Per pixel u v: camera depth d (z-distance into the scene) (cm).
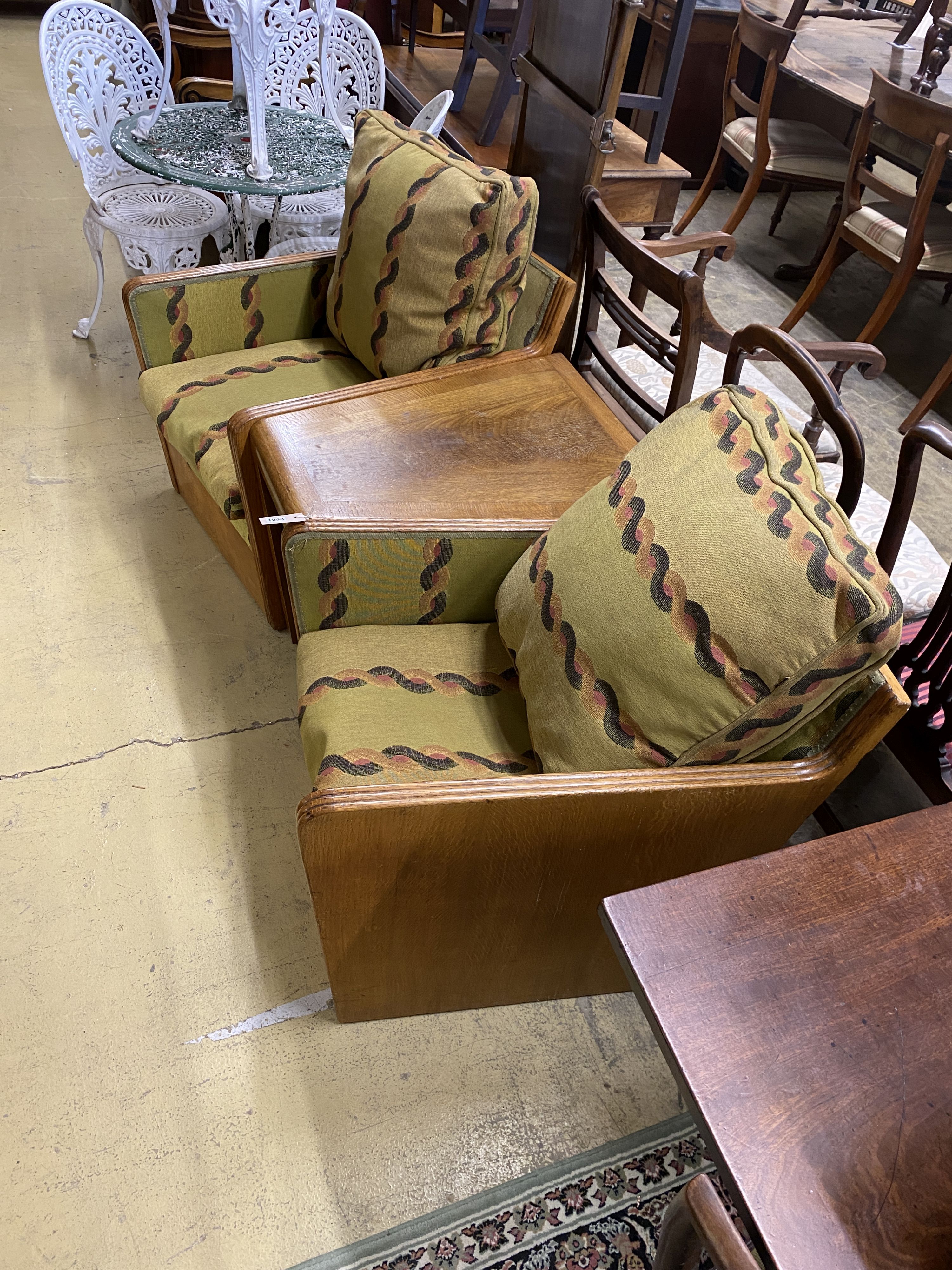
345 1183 115
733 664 95
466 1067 127
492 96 316
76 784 154
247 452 147
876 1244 60
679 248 210
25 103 388
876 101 262
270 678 176
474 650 135
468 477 140
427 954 116
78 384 242
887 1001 72
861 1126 65
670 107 243
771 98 304
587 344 187
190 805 154
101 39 230
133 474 217
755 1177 62
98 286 274
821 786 101
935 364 315
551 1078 127
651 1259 111
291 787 158
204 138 220
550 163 197
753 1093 66
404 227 158
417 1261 109
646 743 102
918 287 362
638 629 101
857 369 306
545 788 93
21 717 163
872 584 90
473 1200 115
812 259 368
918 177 313
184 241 235
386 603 135
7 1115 117
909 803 165
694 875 78
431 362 165
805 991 72
